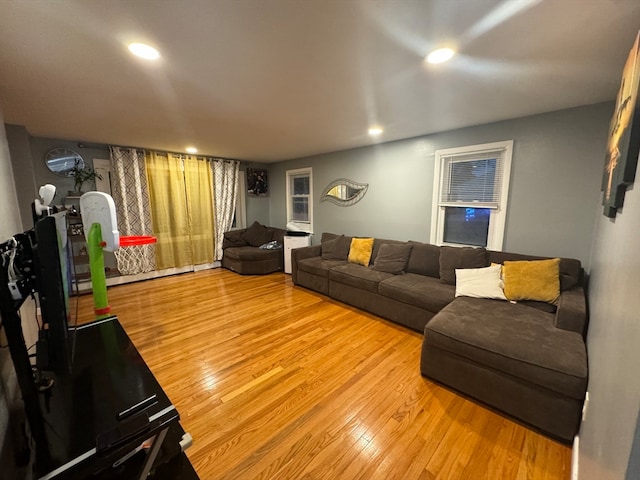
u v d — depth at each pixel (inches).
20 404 38.8
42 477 26.3
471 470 53.2
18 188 118.3
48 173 145.7
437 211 136.0
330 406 69.7
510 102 90.7
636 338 25.6
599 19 48.0
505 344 67.1
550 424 60.0
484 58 62.6
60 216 40.9
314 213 203.2
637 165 35.3
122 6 44.8
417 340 102.7
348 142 153.8
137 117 106.1
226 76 71.4
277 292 157.8
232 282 177.3
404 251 136.0
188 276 191.2
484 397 69.7
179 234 191.6
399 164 148.9
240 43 56.4
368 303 127.0
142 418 32.4
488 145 115.2
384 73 70.1
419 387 76.9
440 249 124.8
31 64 64.0
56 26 50.0
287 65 65.8
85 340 51.5
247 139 145.1
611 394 33.4
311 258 170.1
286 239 194.5
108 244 71.4
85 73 68.9
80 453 28.9
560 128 98.6
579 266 92.0
